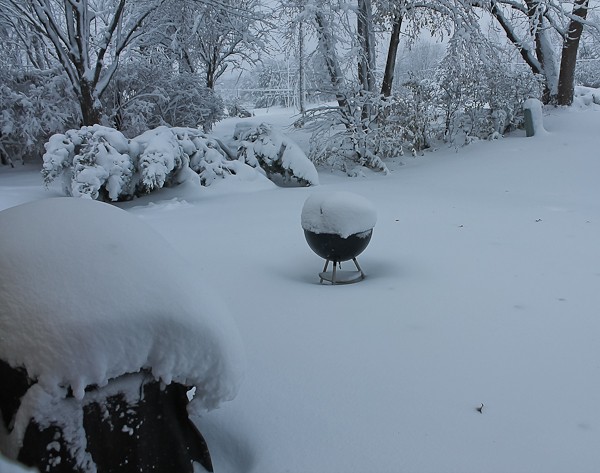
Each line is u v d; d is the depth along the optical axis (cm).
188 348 149
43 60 1533
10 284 144
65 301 141
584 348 268
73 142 814
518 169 946
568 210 651
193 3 1298
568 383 233
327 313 319
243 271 413
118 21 1164
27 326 138
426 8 1238
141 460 152
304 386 232
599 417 207
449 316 311
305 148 1315
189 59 1631
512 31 1459
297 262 451
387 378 239
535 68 1413
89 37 1184
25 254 150
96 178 759
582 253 452
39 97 1214
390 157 1201
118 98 1327
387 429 200
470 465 179
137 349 144
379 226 567
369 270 425
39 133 1262
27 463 139
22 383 138
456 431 198
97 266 149
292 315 317
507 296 345
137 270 151
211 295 164
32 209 169
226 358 154
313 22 1130
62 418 141
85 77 1087
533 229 545
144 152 809
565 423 203
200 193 855
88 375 138
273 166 959
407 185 891
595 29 1359
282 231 557
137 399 150
